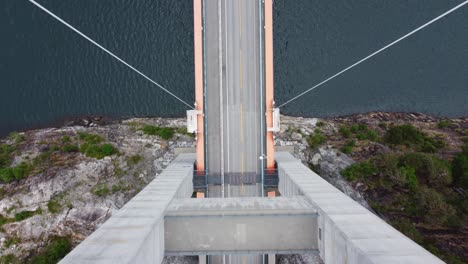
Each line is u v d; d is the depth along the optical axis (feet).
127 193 154.71
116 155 161.58
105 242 61.62
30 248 143.02
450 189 135.44
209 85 138.21
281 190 130.00
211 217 83.25
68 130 171.32
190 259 153.79
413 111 188.34
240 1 136.05
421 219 132.67
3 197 150.30
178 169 129.49
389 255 54.39
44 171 155.63
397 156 145.79
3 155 160.35
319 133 171.01
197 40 134.92
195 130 133.39
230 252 82.89
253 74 138.10
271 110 137.80
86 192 152.87
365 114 187.52
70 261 54.65
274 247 83.10
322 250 78.02
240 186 140.26
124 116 176.55
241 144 139.74
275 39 175.83
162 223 80.28
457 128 173.06
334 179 153.79
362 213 75.05
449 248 121.08
